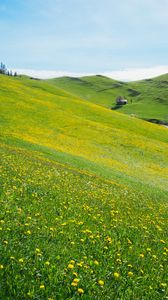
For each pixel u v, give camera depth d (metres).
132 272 9.12
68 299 6.99
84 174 31.75
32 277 7.43
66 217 13.11
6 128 51.16
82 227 12.09
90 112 84.25
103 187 26.48
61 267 8.21
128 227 13.95
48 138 53.03
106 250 10.34
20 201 13.71
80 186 22.75
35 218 11.75
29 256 8.38
